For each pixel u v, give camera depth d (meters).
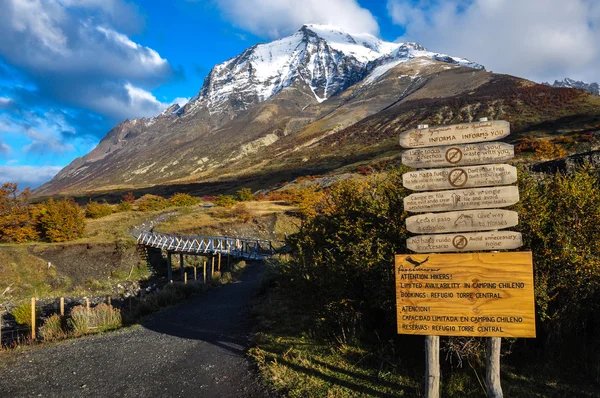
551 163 13.91
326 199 7.78
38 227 34.22
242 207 47.94
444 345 5.43
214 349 7.87
